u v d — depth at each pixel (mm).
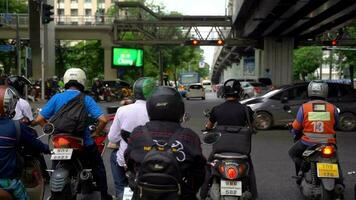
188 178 3625
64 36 59719
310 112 6883
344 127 18141
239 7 42531
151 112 3762
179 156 3547
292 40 52406
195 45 52688
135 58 51688
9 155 4523
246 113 6793
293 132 7188
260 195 8227
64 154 5766
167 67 76875
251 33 50781
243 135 6281
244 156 6035
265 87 38188
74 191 6004
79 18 63594
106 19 60281
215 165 6043
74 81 6336
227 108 6793
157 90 3834
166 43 52750
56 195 5754
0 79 7809
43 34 40875
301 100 18203
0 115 4566
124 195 4883
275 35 52156
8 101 4570
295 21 41844
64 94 6277
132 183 3781
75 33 59781
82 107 6000
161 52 67812
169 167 3412
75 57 70375
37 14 44375
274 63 52375
